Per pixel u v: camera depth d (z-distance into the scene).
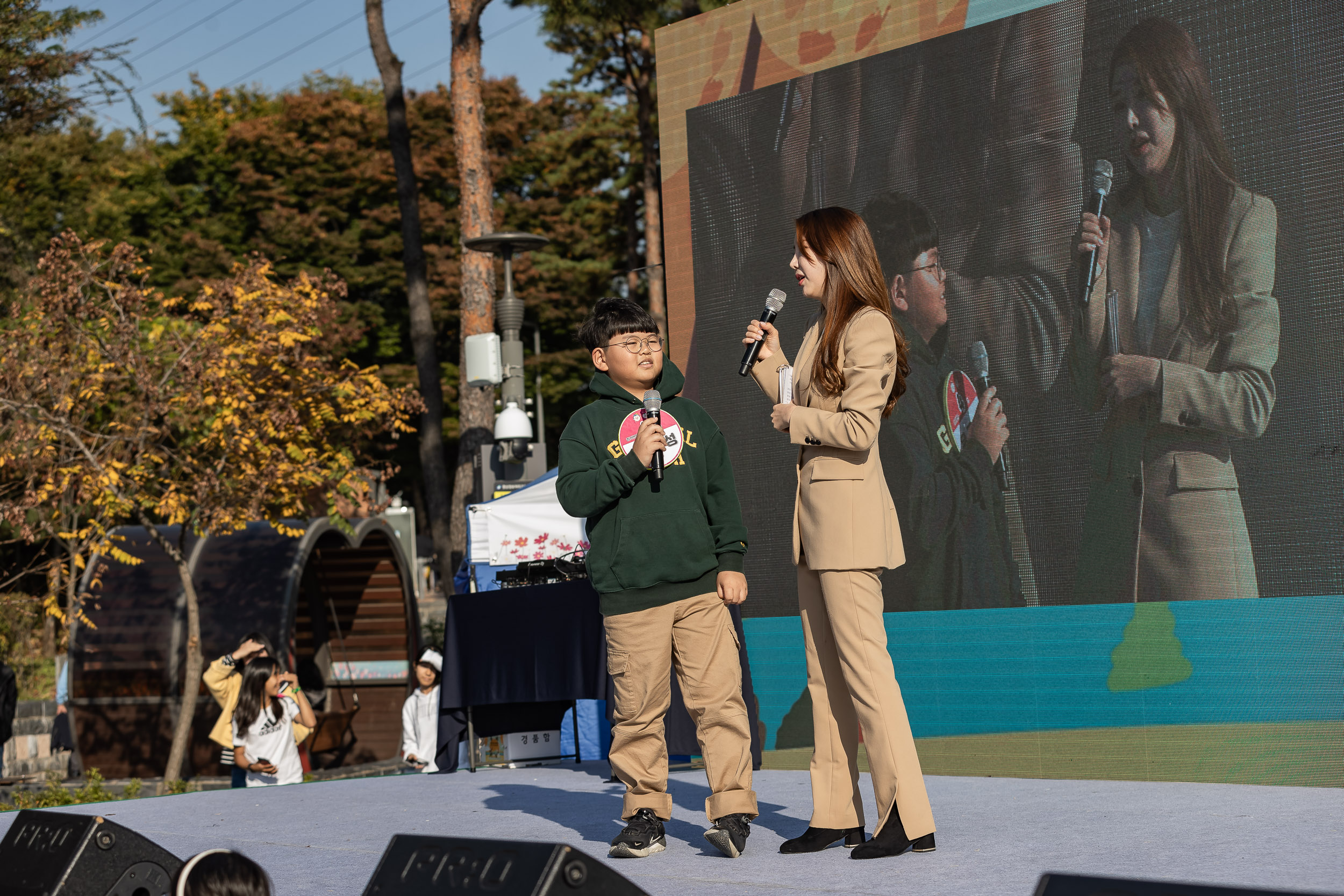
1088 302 5.07
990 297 5.36
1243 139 4.69
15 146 17.94
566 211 36.62
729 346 6.20
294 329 12.90
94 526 12.02
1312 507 4.47
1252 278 4.64
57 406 11.54
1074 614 5.04
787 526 5.94
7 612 14.99
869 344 3.35
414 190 18.64
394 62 18.53
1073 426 5.09
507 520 8.98
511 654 6.32
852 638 3.35
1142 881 1.51
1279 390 4.57
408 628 16.39
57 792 8.40
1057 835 3.55
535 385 34.25
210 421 12.49
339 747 15.77
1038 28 5.25
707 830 3.47
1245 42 4.69
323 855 3.85
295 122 35.75
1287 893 1.42
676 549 3.59
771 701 5.92
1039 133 5.24
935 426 5.50
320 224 34.62
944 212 5.52
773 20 6.12
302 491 13.38
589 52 29.67
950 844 3.44
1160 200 4.89
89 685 13.75
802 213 5.98
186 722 12.38
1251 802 4.06
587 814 4.48
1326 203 4.48
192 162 35.31
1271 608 4.55
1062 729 5.04
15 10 16.81
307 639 16.86
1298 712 4.47
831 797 3.49
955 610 5.38
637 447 3.52
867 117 5.78
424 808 4.86
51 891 2.39
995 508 5.29
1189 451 4.77
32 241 18.64
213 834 4.40
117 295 12.15
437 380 18.97
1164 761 4.76
